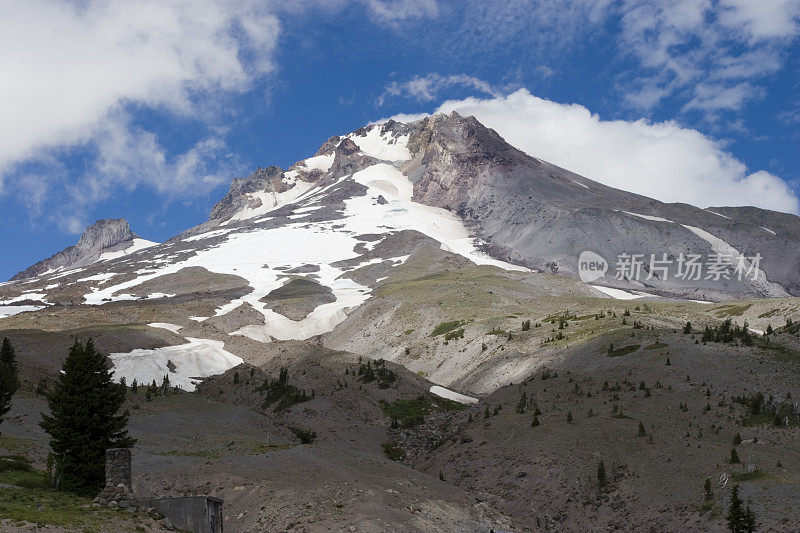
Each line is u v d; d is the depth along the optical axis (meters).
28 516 50.59
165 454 83.12
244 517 66.56
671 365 115.81
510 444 98.19
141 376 169.75
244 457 81.81
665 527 74.88
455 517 69.56
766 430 90.62
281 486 70.19
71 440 70.44
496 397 120.81
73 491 67.19
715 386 106.31
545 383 121.12
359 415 123.25
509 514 83.81
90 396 71.81
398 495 69.44
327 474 74.69
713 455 84.56
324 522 62.12
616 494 82.25
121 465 59.44
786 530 67.94
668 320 174.88
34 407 98.25
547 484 87.19
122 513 55.56
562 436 96.06
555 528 80.81
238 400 135.12
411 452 112.44
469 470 96.25
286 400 127.00
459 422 117.44
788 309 199.12
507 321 194.38
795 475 77.12
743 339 123.12
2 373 91.44
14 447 77.75
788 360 112.62
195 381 172.12
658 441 90.38
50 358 161.00
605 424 97.12
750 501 73.25
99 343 183.75
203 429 101.31
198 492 71.62
